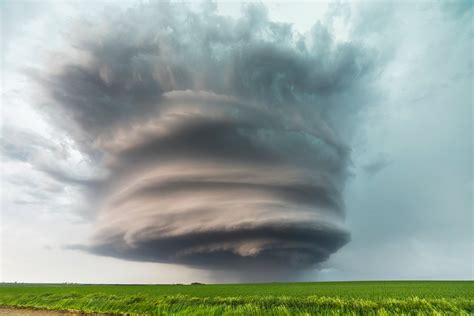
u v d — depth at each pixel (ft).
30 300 116.98
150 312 85.51
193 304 88.33
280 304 81.30
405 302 74.90
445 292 128.06
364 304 74.49
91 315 86.48
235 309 77.46
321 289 168.45
